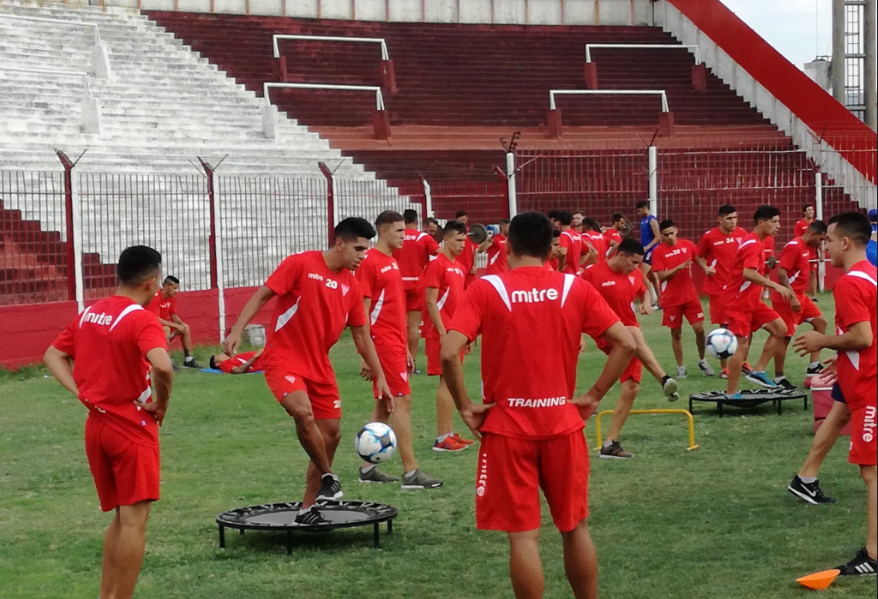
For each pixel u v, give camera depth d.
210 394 13.67
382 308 8.65
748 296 11.59
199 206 21.44
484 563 6.54
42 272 17.09
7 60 25.64
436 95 34.00
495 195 24.92
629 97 35.44
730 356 12.60
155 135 25.00
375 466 8.86
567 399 5.24
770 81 34.56
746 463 9.09
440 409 10.05
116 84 27.02
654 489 8.27
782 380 12.84
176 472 9.27
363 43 35.38
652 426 10.98
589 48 36.91
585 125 34.12
